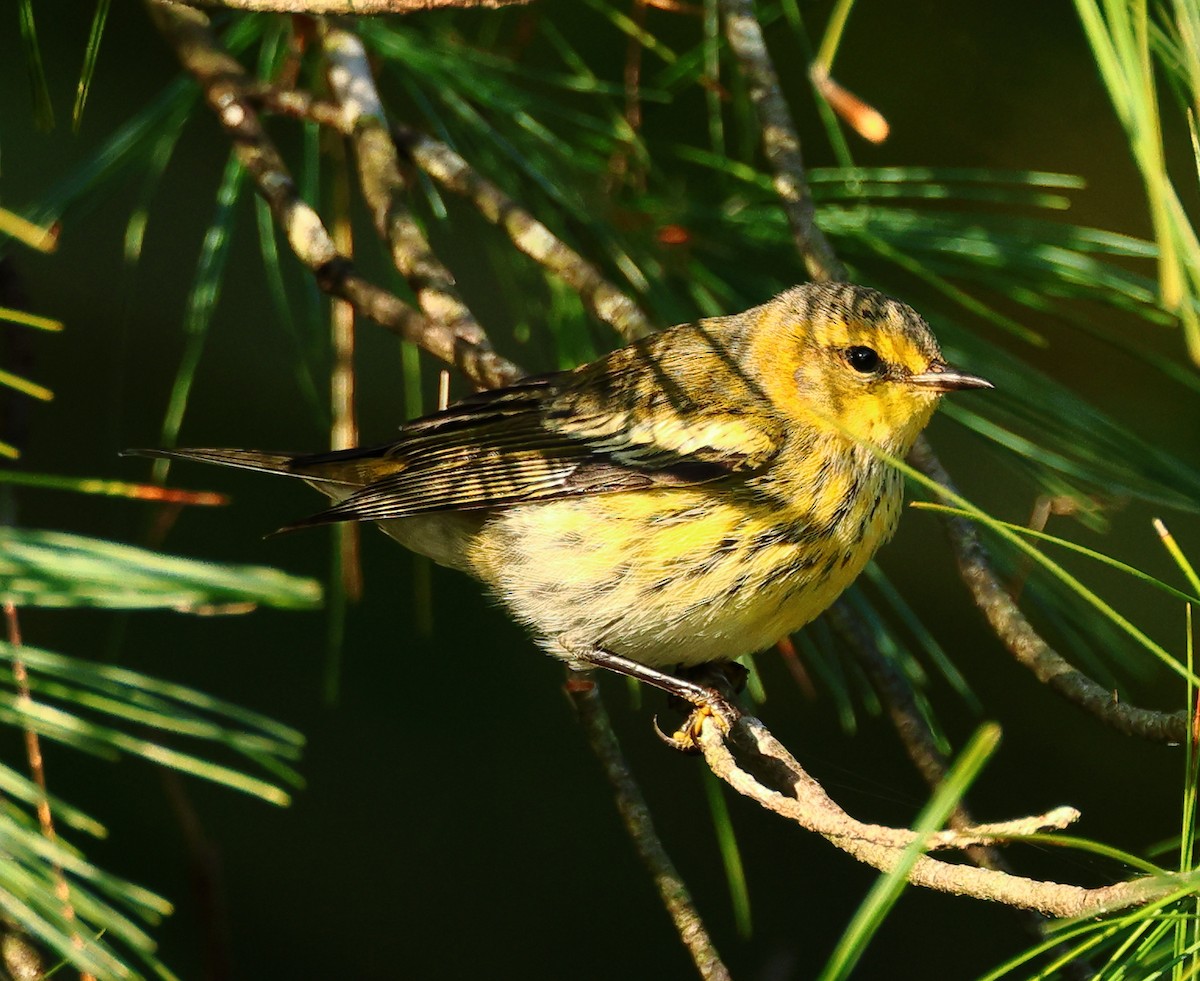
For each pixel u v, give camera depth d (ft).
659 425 28.09
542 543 28.76
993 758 39.42
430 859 38.96
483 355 25.88
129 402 39.91
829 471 27.48
